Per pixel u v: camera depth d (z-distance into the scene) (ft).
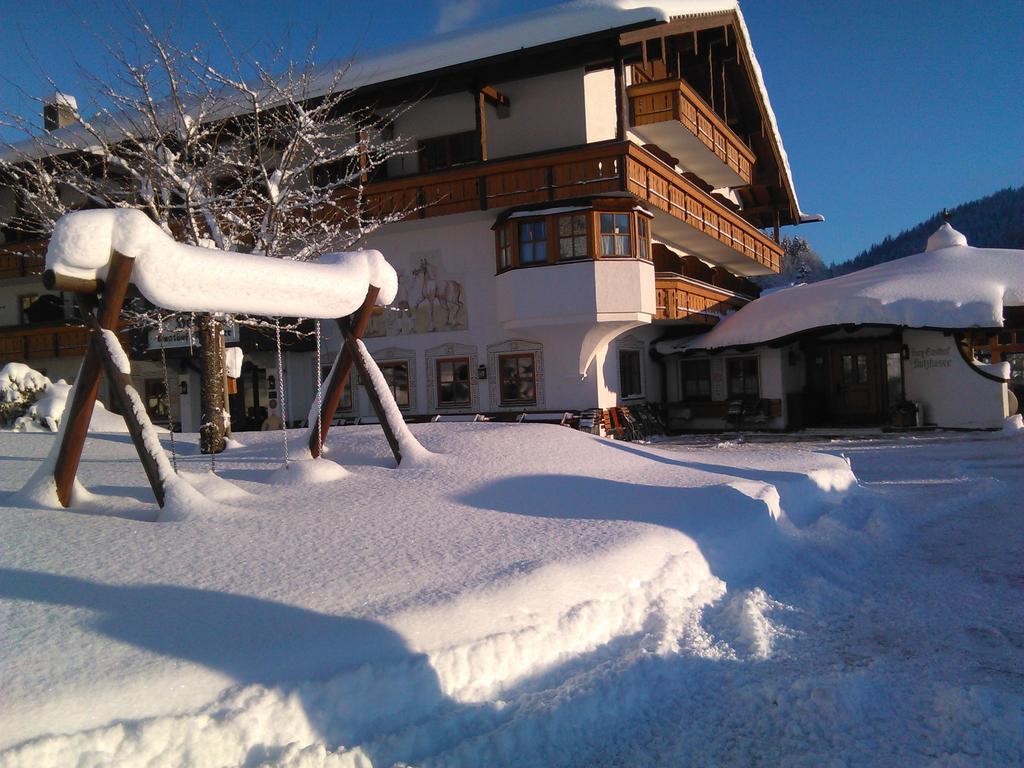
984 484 36.09
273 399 76.13
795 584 20.62
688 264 83.76
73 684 10.88
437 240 69.21
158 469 20.75
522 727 12.18
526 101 68.59
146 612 13.55
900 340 70.49
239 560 16.71
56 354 82.28
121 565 16.21
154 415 79.51
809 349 76.18
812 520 27.30
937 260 72.38
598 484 25.62
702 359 78.84
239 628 12.92
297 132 42.78
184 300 21.21
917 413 67.72
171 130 42.83
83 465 29.40
